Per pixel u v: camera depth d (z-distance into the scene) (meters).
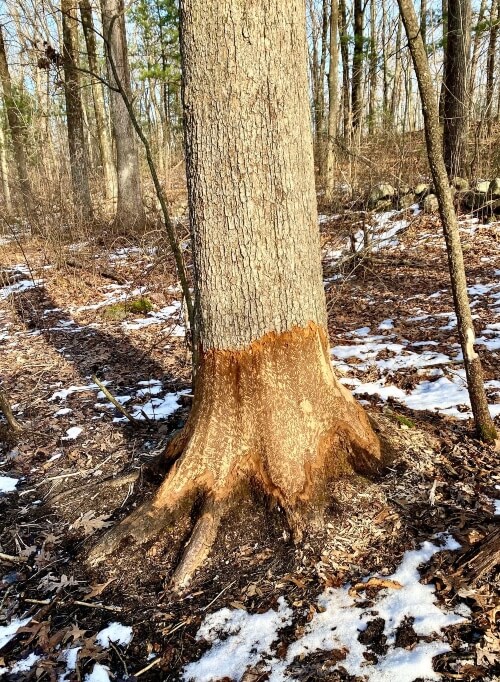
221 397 2.92
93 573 2.83
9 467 4.05
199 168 2.69
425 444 3.41
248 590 2.52
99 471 3.77
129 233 11.77
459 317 3.25
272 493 2.84
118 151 11.95
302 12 2.65
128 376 5.57
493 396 4.04
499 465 3.15
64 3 11.28
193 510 2.94
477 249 8.30
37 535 3.22
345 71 18.28
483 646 2.07
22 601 2.75
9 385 5.64
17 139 13.49
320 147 13.41
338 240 8.88
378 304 6.87
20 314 8.34
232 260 2.74
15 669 2.36
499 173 10.44
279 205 2.69
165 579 2.69
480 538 2.58
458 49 10.55
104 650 2.36
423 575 2.43
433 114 2.96
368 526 2.76
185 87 2.66
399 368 4.88
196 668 2.20
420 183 10.90
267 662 2.16
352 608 2.34
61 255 10.14
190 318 3.54
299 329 2.87
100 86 17.12
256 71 2.53
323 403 3.00
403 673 2.01
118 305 7.93
